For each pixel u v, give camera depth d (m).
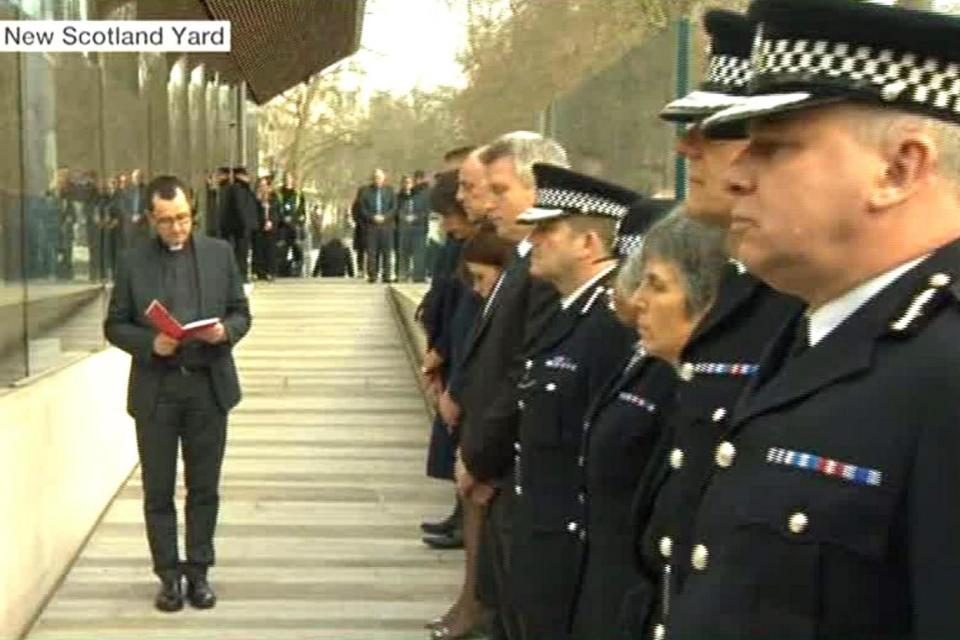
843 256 1.41
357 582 5.38
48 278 5.59
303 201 24.36
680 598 1.55
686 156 2.04
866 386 1.35
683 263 2.27
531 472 3.09
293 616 4.95
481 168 4.12
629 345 2.95
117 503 6.57
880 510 1.31
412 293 12.58
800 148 1.40
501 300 3.78
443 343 5.69
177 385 4.89
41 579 4.96
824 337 1.43
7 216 4.92
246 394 9.96
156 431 4.89
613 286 2.78
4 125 4.89
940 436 1.28
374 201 17.66
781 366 1.53
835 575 1.33
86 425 5.93
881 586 1.32
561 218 3.06
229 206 16.09
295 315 14.17
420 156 23.05
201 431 4.95
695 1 5.54
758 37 1.49
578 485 3.00
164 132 10.12
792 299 1.88
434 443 5.85
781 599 1.36
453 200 4.93
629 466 2.57
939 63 1.36
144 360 4.85
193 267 4.89
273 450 8.01
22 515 4.64
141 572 5.46
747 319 1.96
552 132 7.36
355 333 13.12
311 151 43.31
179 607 4.98
